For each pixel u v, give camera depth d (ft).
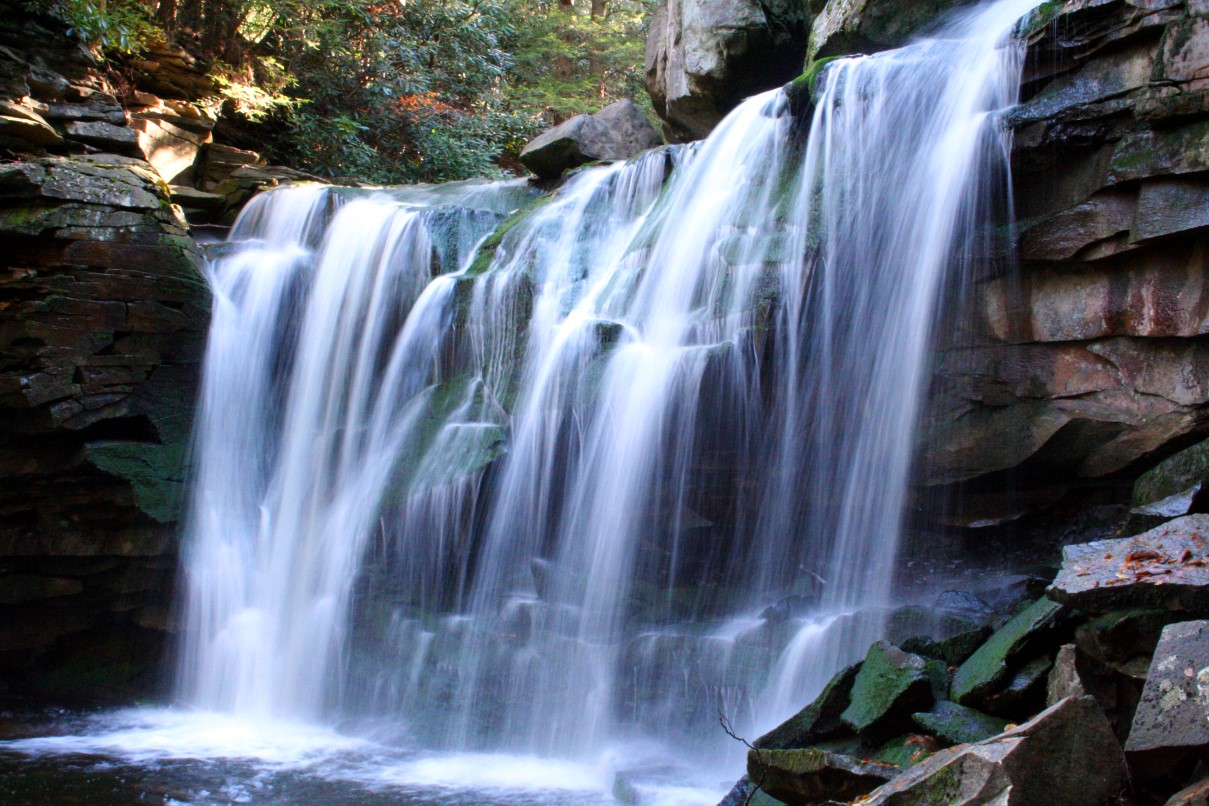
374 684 26.04
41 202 27.94
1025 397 22.36
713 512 25.18
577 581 25.03
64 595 29.07
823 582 24.04
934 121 23.89
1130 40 20.24
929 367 23.13
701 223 27.66
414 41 57.16
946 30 30.91
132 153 35.45
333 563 27.78
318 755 23.80
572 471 26.03
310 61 54.08
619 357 25.81
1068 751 12.21
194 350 30.40
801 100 26.91
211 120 45.09
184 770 22.57
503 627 25.04
